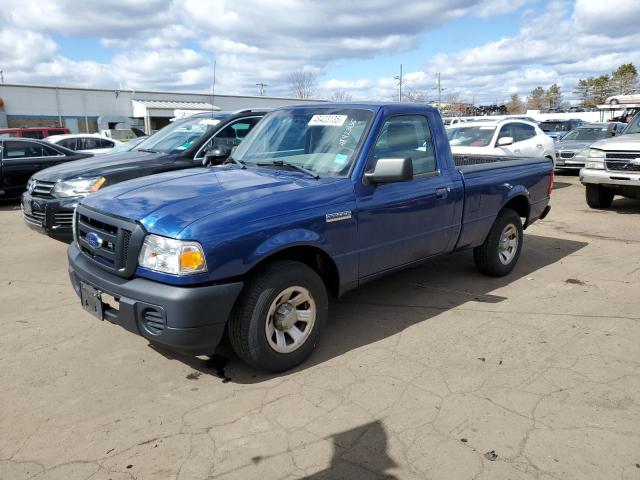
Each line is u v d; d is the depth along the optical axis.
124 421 3.17
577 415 3.17
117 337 4.35
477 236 5.41
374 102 4.63
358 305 5.06
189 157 6.98
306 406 3.31
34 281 5.82
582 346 4.12
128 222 3.42
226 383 3.61
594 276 5.95
